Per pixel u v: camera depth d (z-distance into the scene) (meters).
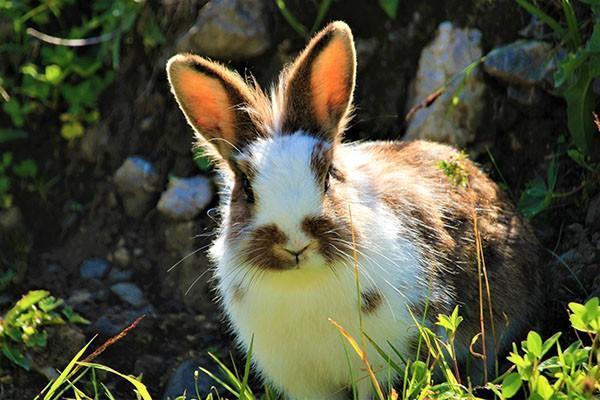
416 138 10.23
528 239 9.02
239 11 10.41
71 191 10.75
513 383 6.43
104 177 10.73
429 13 10.34
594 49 8.95
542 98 9.91
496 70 9.93
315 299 7.42
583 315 6.44
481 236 8.52
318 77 7.76
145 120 10.70
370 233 7.42
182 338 9.77
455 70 10.17
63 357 9.29
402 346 7.68
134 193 10.59
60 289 10.24
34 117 10.77
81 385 9.11
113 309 10.03
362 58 10.39
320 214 6.97
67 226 10.65
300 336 7.66
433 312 7.86
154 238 10.52
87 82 10.77
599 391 6.49
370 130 10.47
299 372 7.98
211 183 10.37
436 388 6.73
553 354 8.61
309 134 7.63
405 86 10.38
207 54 10.51
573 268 9.20
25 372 9.16
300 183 7.01
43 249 10.57
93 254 10.54
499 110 10.10
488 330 8.50
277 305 7.52
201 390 8.99
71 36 10.87
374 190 7.76
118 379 9.24
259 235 7.01
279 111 7.91
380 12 10.41
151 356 9.52
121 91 10.81
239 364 9.35
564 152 9.78
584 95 9.18
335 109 7.86
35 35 10.79
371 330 7.54
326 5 10.31
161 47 10.66
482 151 10.17
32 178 10.70
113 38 10.73
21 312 9.37
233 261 7.40
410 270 7.68
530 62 9.84
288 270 7.00
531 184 9.77
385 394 7.83
